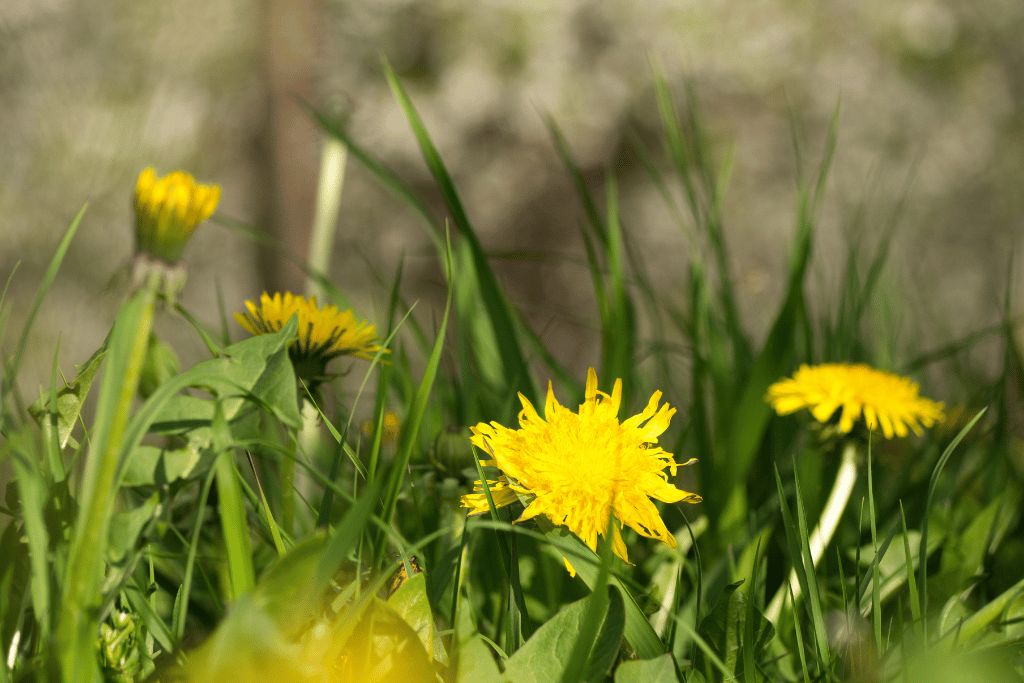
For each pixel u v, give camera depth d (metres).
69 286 2.28
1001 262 3.24
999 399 1.16
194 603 0.96
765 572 1.00
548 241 3.36
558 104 3.27
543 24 3.34
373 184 3.20
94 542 0.86
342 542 0.86
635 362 1.48
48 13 2.68
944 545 1.01
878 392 1.02
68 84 2.51
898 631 0.93
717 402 1.41
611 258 1.23
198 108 2.81
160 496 0.89
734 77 3.33
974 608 0.99
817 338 1.76
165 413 0.91
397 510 1.00
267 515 0.91
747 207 3.26
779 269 3.13
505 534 0.93
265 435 1.01
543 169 3.31
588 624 0.88
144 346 0.87
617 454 0.91
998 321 3.02
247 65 2.88
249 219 2.89
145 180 0.87
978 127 3.43
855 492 1.23
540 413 1.11
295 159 2.47
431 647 0.90
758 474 1.34
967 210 3.33
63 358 2.05
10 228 2.28
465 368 1.17
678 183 3.30
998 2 3.57
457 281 1.25
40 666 0.87
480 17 3.29
